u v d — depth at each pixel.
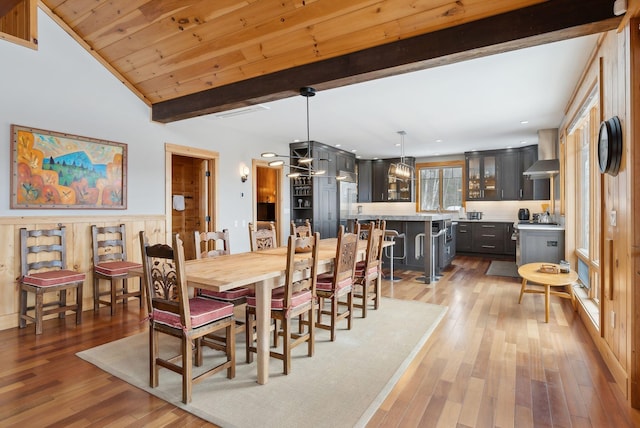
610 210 2.57
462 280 5.59
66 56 3.84
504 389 2.29
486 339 3.12
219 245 5.02
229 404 2.14
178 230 6.16
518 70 3.53
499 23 2.45
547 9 2.30
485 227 8.10
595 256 3.70
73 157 3.90
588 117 4.00
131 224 4.46
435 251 5.97
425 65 2.83
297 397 2.21
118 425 1.94
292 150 7.40
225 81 3.88
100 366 2.62
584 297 3.86
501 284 5.30
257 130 6.12
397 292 4.84
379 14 2.70
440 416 2.00
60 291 3.69
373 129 6.07
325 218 7.66
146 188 4.65
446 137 6.73
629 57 2.12
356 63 3.05
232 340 2.46
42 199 3.66
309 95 3.50
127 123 4.43
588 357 2.74
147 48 3.79
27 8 3.54
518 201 8.13
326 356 2.81
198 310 2.32
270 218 7.69
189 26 3.32
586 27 2.23
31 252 3.55
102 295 4.09
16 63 3.46
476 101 4.49
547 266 4.00
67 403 2.15
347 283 3.36
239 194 6.18
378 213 9.84
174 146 5.02
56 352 2.88
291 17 2.94
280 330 3.24
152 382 2.33
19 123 3.49
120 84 4.36
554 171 5.61
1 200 3.39
